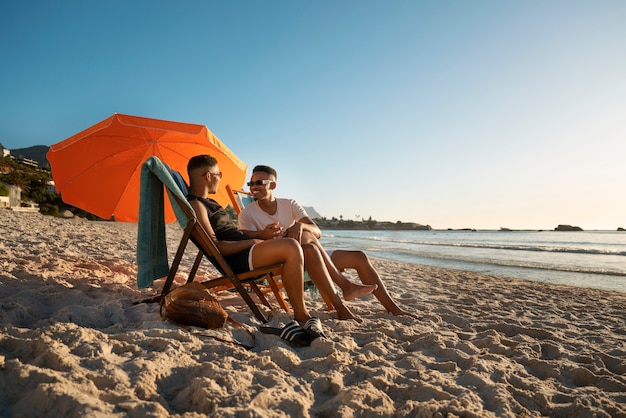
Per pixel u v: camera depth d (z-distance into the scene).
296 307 3.04
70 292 3.50
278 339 2.76
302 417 1.68
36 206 53.41
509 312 4.83
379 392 1.96
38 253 5.92
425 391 2.03
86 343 2.14
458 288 7.21
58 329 2.30
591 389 2.33
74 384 1.62
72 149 4.17
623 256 20.86
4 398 1.53
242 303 3.98
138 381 1.77
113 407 1.51
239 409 1.58
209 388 1.74
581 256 20.89
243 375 1.97
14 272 4.10
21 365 1.72
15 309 2.73
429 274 9.97
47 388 1.52
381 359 2.47
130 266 5.57
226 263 3.07
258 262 3.07
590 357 2.90
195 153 4.75
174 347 2.29
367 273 3.93
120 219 5.01
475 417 1.78
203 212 3.12
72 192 4.52
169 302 2.80
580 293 7.54
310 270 3.35
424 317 4.05
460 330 3.68
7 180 54.56
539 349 3.12
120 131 4.15
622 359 2.91
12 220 13.53
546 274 12.19
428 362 2.54
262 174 3.83
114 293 3.80
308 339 2.73
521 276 11.63
